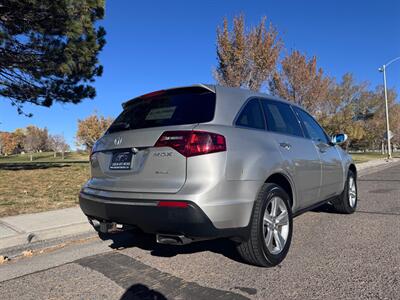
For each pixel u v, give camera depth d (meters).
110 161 4.34
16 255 5.19
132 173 4.00
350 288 3.66
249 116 4.44
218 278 4.03
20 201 8.41
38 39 13.46
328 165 5.91
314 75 27.08
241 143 4.00
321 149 5.81
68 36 13.54
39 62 14.05
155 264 4.55
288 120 5.27
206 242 5.38
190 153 3.68
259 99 4.81
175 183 3.70
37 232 5.77
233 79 21.17
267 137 4.50
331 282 3.82
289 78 26.53
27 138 91.69
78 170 15.34
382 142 59.38
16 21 12.98
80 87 15.99
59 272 4.43
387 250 4.77
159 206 3.65
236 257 4.68
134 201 3.83
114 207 4.01
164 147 3.81
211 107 4.04
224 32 21.28
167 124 4.01
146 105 4.50
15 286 4.05
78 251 5.26
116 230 4.34
